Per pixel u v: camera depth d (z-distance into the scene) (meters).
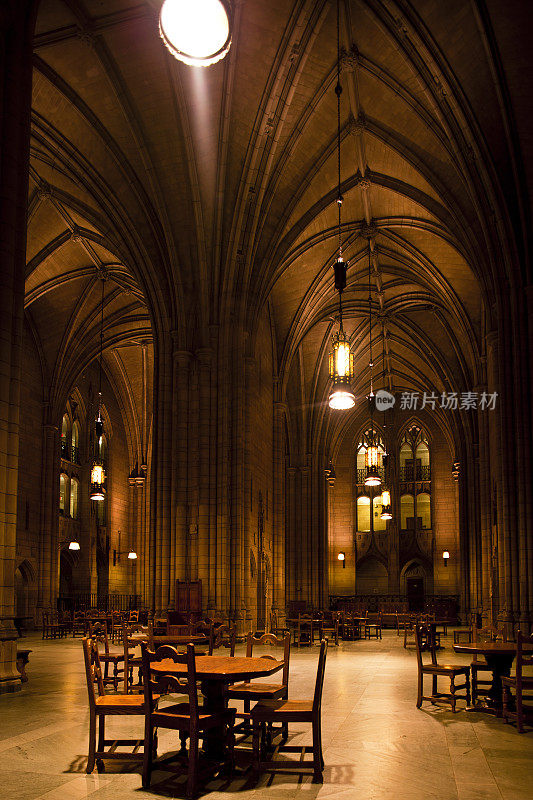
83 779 7.15
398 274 34.38
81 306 35.09
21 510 32.97
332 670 16.64
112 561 42.06
